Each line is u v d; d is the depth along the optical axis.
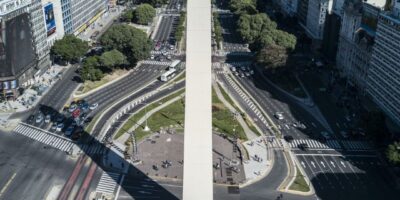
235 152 193.75
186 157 109.62
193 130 107.75
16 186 169.50
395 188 171.38
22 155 190.50
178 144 199.50
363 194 167.25
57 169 180.62
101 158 188.12
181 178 174.75
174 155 190.62
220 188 169.00
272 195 165.25
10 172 178.12
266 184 172.12
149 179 174.00
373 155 194.38
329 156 193.25
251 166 183.88
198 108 106.56
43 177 175.38
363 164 187.25
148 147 196.88
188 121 107.38
